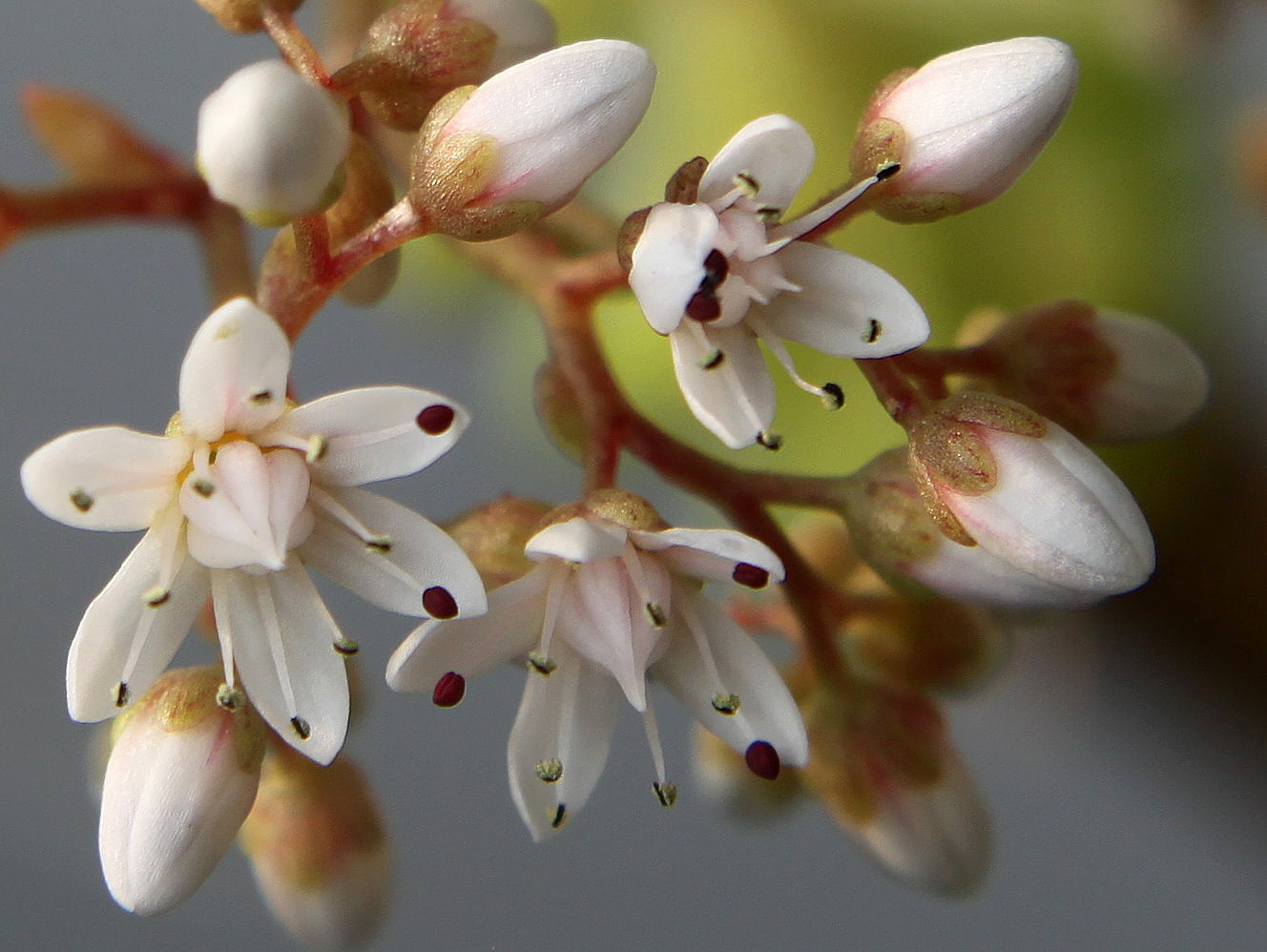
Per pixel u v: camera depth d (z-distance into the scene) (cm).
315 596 8
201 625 8
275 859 9
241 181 8
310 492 8
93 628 8
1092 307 9
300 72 8
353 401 8
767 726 8
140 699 8
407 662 8
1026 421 8
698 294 8
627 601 8
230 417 8
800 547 9
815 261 8
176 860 8
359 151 8
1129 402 9
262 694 8
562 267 9
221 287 9
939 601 9
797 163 8
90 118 9
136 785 8
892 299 8
